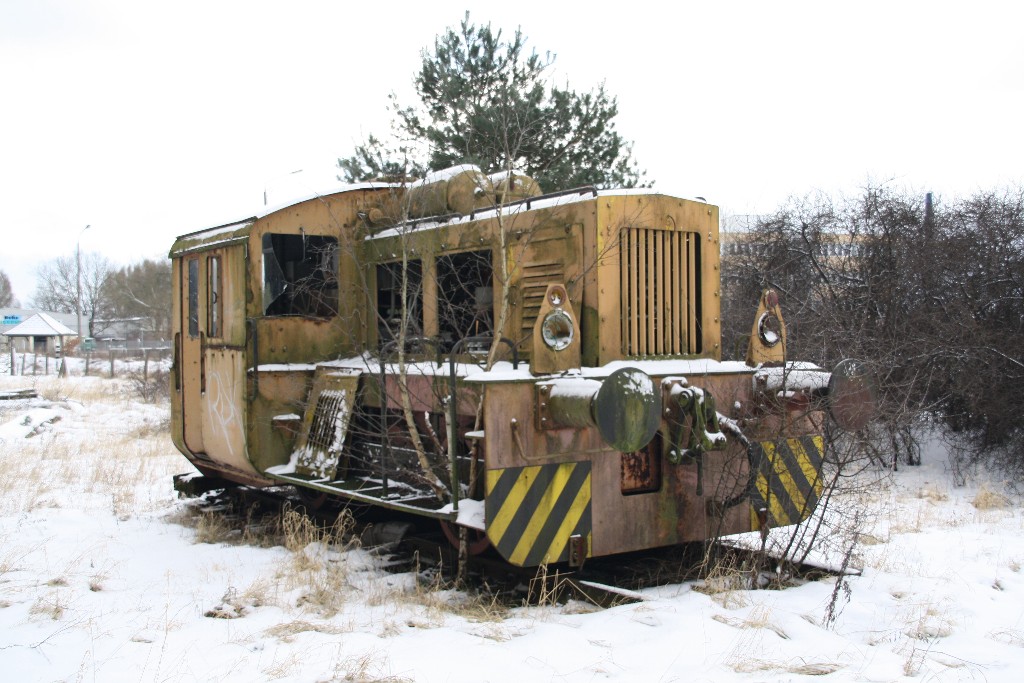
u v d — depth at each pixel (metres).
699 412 5.37
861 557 6.02
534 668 3.97
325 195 7.75
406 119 12.98
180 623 4.86
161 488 10.15
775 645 4.25
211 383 8.05
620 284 5.80
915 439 10.99
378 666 3.97
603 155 13.73
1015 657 4.28
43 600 5.29
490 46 12.74
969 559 6.42
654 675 3.86
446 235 6.93
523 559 5.12
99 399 22.33
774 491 6.04
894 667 4.01
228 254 7.65
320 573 5.82
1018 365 10.23
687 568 5.94
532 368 5.30
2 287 93.19
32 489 9.63
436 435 6.54
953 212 11.56
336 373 7.31
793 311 11.27
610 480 5.48
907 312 11.27
